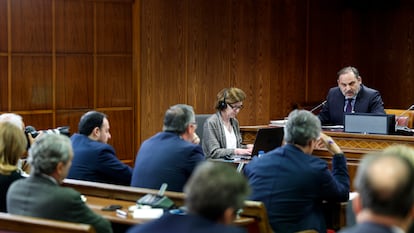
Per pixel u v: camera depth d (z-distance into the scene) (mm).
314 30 14305
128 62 11617
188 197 3254
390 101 15383
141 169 6172
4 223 4559
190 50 12336
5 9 10250
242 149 8250
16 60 10398
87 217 4832
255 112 13406
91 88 11219
